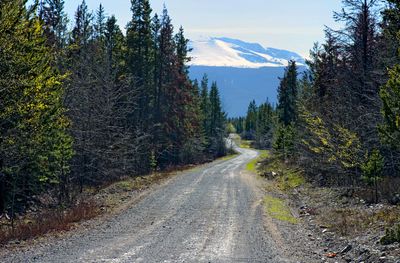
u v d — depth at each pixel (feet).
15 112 45.78
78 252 33.83
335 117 82.58
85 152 82.84
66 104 77.56
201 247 36.32
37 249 35.09
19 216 62.75
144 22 156.56
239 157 250.57
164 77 167.12
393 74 35.78
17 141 48.88
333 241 38.63
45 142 57.98
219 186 92.63
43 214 57.72
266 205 65.82
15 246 36.42
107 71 100.01
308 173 102.32
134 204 65.36
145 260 31.17
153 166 139.74
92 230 44.70
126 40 158.61
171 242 38.37
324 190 76.84
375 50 76.28
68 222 49.01
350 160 73.61
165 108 163.53
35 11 50.78
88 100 86.48
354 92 79.51
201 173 129.39
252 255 33.50
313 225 48.47
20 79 45.01
